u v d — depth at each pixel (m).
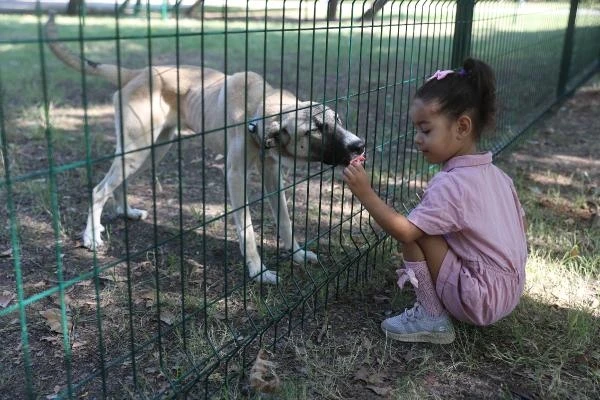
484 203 2.69
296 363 2.78
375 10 3.74
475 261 2.72
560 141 6.94
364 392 2.61
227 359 2.61
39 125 6.93
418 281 2.87
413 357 2.85
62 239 4.16
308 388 2.60
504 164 5.94
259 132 3.38
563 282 3.50
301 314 3.16
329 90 8.87
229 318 3.13
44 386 2.63
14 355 2.86
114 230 4.35
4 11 10.21
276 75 10.06
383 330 3.03
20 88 8.73
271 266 3.73
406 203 4.38
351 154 3.26
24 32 10.02
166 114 4.12
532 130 7.29
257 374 2.57
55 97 8.41
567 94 9.37
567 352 2.83
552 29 7.88
